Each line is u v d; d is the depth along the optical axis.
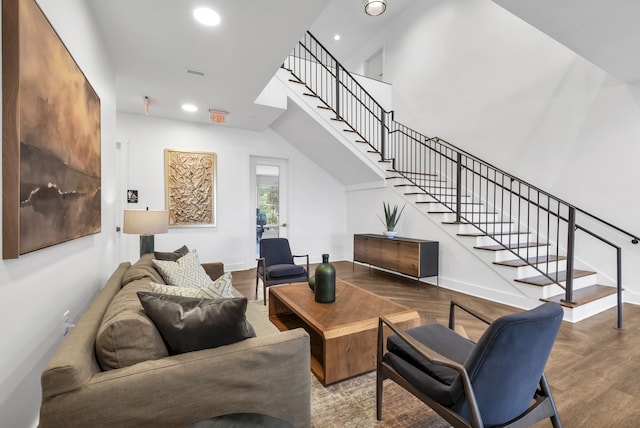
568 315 2.97
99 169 2.18
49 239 1.30
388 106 6.82
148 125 4.67
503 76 4.69
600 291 3.36
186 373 1.16
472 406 1.11
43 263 1.35
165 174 4.78
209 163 5.12
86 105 1.82
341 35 7.38
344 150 5.16
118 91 3.59
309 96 4.69
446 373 1.37
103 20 2.23
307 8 2.13
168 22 2.27
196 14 2.18
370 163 5.28
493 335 1.08
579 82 3.84
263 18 2.24
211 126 5.17
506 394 1.17
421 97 6.11
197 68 3.00
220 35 2.45
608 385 1.93
